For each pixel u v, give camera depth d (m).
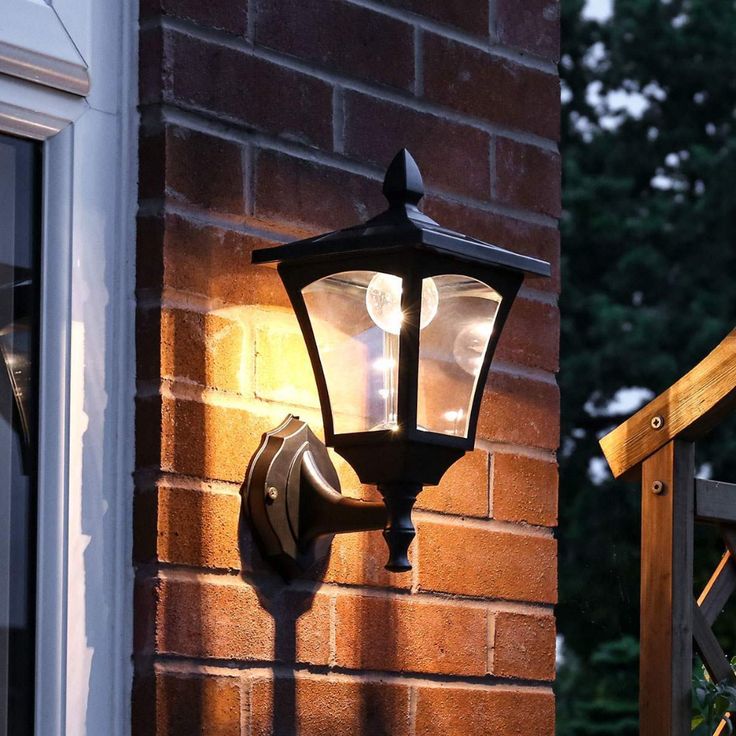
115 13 2.40
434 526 2.70
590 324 15.90
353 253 2.25
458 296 2.30
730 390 3.85
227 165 2.45
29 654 2.23
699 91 17.28
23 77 2.28
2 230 2.28
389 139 2.71
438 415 2.28
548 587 2.88
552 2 3.06
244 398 2.43
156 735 2.24
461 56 2.86
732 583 4.23
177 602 2.29
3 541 2.23
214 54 2.46
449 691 2.68
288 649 2.43
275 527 2.40
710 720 4.02
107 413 2.32
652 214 16.36
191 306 2.37
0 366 2.26
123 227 2.37
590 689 14.33
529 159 2.95
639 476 4.13
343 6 2.67
